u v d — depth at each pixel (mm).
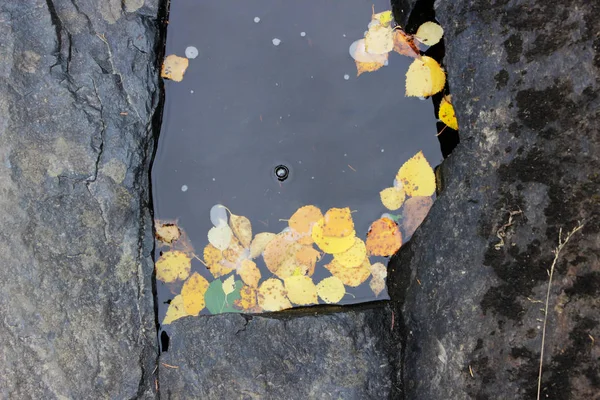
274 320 727
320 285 786
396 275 780
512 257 677
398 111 827
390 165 818
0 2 716
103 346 690
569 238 650
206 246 792
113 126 730
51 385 674
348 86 835
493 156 702
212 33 834
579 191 650
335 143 829
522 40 703
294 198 816
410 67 810
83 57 736
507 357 665
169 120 812
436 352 708
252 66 836
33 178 690
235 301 779
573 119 661
